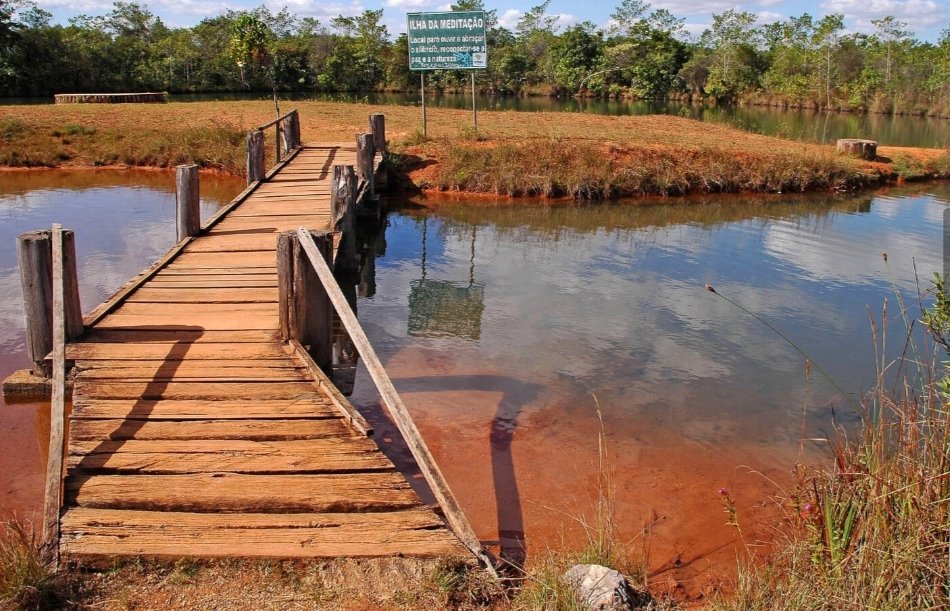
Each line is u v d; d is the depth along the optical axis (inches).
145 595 123.0
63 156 664.4
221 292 261.3
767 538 159.5
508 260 408.8
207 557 130.8
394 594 125.7
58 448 155.2
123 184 591.8
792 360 271.6
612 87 1881.2
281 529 139.2
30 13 1736.0
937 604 110.8
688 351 278.1
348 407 181.8
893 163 713.0
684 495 177.9
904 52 1660.9
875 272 394.0
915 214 548.7
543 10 2428.6
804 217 532.7
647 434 209.5
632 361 266.2
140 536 134.9
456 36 654.5
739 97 1807.3
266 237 333.4
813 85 1665.8
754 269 398.0
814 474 160.9
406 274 379.6
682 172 604.7
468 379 243.9
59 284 202.2
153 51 1845.5
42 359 213.2
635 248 439.5
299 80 1924.2
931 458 121.5
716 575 146.6
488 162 591.2
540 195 576.1
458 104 1385.3
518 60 1953.7
